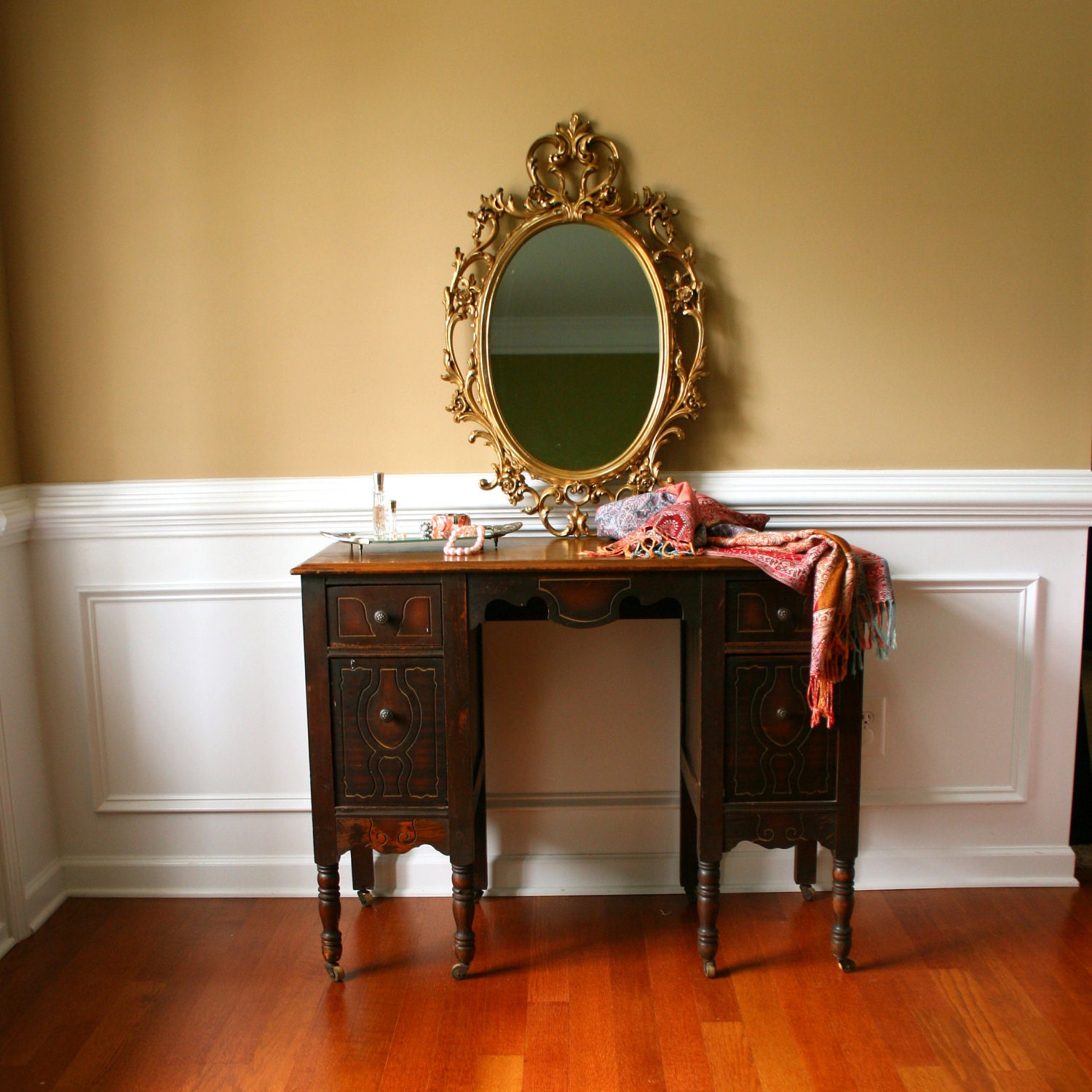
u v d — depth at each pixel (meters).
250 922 2.48
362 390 2.50
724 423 2.50
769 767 2.13
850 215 2.44
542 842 2.61
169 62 2.41
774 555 2.05
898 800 2.58
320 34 2.39
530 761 2.61
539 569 2.05
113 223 2.46
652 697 2.58
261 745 2.60
